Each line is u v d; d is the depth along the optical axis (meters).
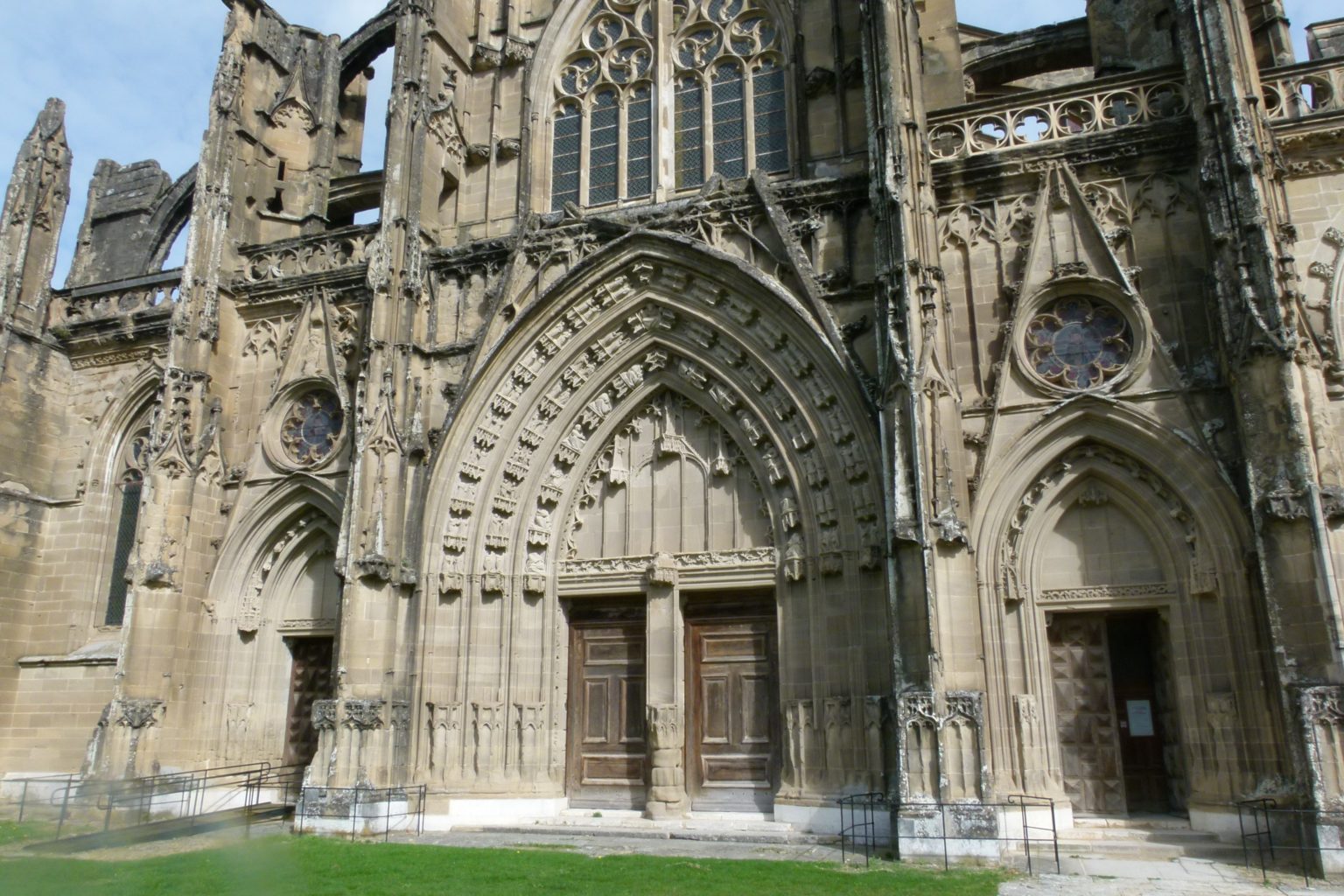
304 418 32.62
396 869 19.92
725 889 17.61
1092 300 25.81
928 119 28.19
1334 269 24.59
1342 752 19.56
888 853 21.94
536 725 28.52
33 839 25.89
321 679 31.52
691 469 29.56
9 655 34.50
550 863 20.72
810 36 31.16
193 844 24.30
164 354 36.50
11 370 35.72
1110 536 24.72
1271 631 20.95
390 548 27.84
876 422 25.72
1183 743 23.34
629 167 32.97
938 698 21.94
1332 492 20.91
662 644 28.20
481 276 31.56
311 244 33.94
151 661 29.66
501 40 35.25
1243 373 22.23
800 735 25.86
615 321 30.20
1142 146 26.05
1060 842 22.25
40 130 38.59
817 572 26.50
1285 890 17.86
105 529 36.06
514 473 29.95
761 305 28.34
